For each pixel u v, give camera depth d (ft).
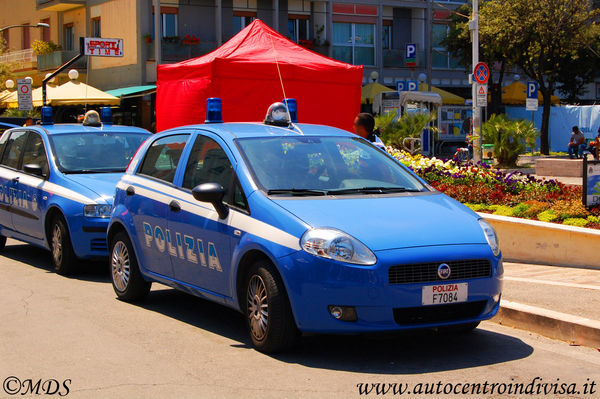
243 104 42.60
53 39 146.41
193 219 21.99
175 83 44.42
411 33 150.61
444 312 18.52
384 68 146.51
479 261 18.76
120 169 33.99
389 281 17.75
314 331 18.21
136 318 23.91
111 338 21.36
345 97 45.39
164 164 24.82
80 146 34.60
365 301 17.66
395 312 17.94
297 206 19.47
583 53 135.64
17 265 34.24
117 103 96.17
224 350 20.08
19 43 157.69
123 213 25.76
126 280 26.16
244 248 19.60
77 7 139.33
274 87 43.19
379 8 145.18
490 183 41.01
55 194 31.76
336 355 19.57
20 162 35.99
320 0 139.33
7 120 71.20
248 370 18.24
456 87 155.94
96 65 135.44
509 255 34.27
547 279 28.84
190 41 125.90
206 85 42.04
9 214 35.81
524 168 89.76
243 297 20.31
